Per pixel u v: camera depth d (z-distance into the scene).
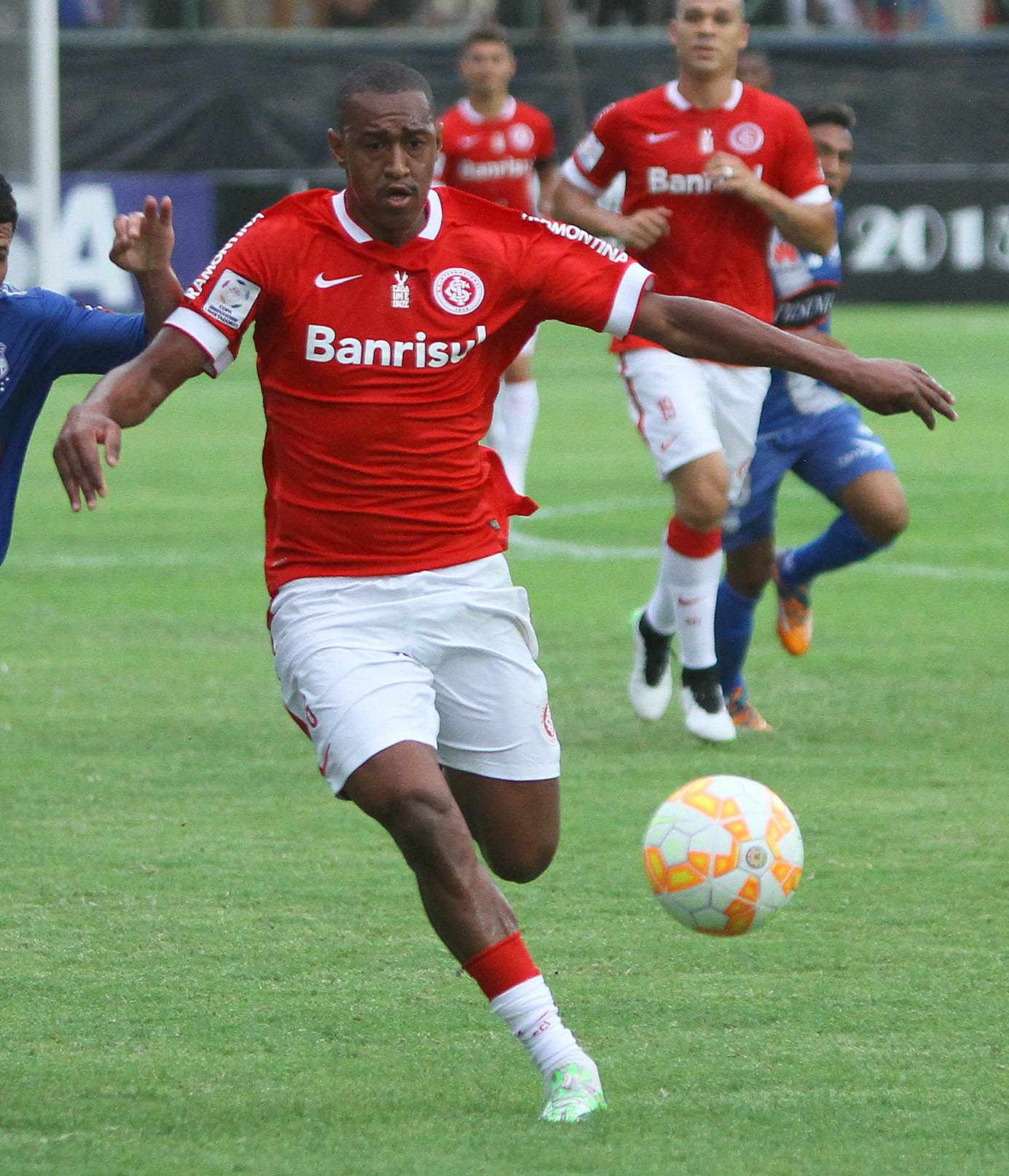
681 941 17.73
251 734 25.84
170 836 21.11
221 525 43.44
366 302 14.28
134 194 80.44
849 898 18.95
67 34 82.88
